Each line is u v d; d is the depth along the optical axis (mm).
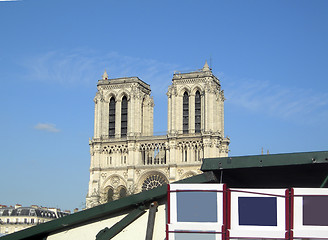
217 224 22438
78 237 27375
